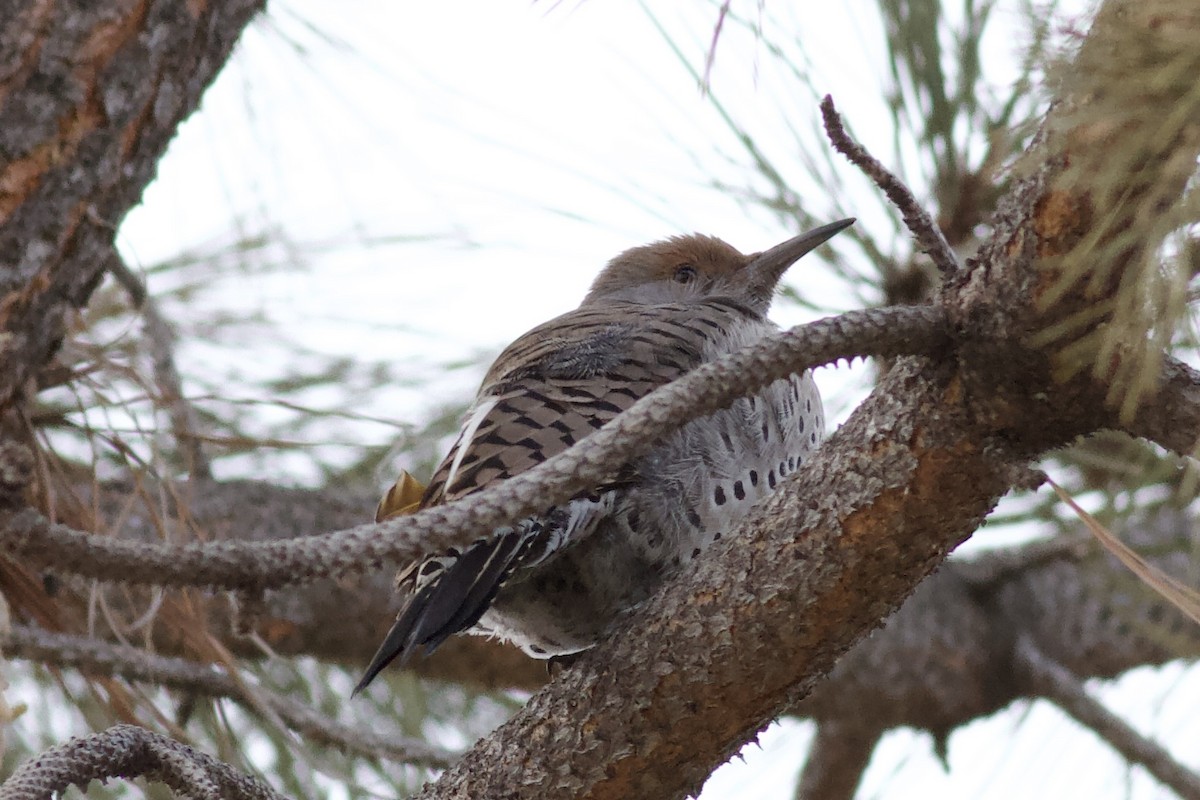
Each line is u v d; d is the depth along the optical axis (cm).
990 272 527
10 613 766
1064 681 999
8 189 650
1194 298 450
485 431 700
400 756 813
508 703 1051
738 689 597
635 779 612
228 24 710
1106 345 463
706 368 511
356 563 464
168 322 1000
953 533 569
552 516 661
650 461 712
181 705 878
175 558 446
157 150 697
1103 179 439
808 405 791
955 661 1048
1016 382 529
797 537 582
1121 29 419
